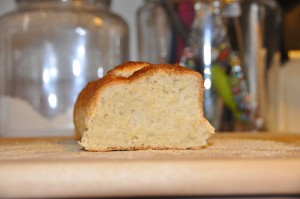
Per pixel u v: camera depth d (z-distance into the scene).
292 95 0.73
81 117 0.39
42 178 0.24
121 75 0.37
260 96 0.64
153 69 0.35
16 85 0.61
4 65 0.62
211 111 0.61
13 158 0.29
